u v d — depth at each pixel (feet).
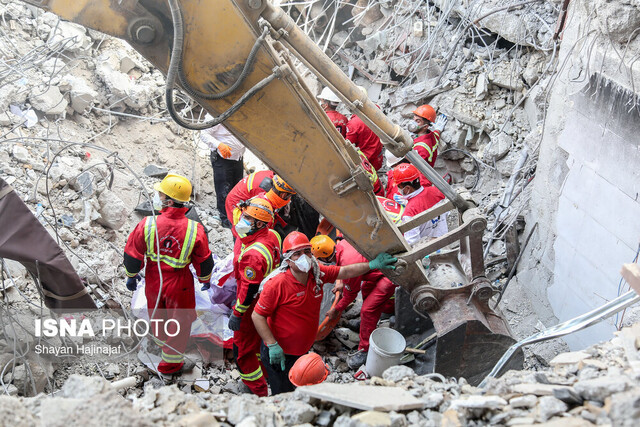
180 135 37.35
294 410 13.26
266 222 21.72
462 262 25.40
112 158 32.71
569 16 27.73
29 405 13.10
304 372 17.43
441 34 36.88
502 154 33.76
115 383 14.74
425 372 23.02
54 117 32.01
